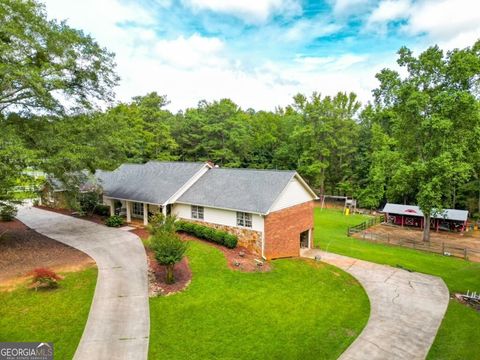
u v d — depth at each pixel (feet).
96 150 64.54
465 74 76.64
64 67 56.13
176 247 45.14
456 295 48.03
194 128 155.22
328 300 44.60
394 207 116.16
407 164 90.33
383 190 137.28
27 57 50.96
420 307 43.52
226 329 35.24
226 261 55.26
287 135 170.19
